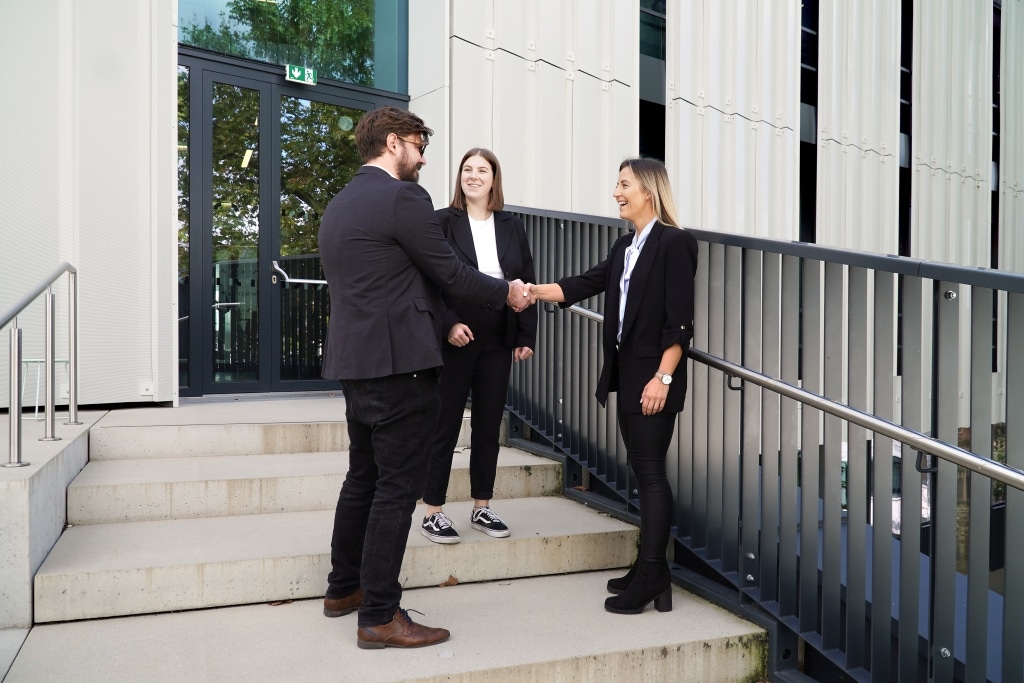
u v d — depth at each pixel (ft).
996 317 6.35
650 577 8.38
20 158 13.29
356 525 7.95
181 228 15.51
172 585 8.11
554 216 12.46
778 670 8.13
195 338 15.80
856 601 7.60
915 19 28.09
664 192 8.38
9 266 13.30
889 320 7.18
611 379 8.65
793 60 22.76
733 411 8.91
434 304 7.61
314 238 17.12
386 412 7.29
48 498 8.54
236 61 15.89
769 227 22.40
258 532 9.38
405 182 7.38
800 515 8.07
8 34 13.16
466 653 7.26
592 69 18.11
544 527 9.98
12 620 7.65
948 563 6.79
